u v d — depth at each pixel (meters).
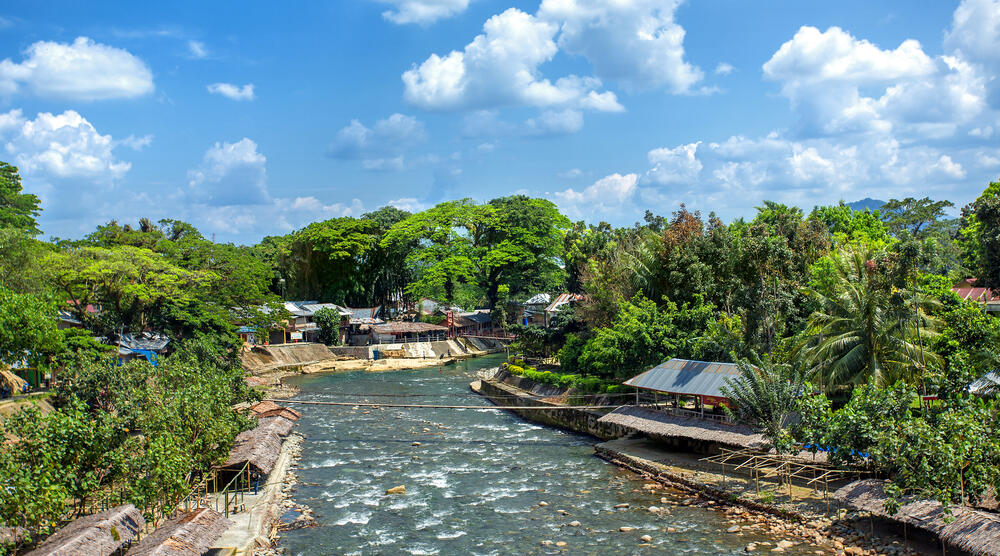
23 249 59.78
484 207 140.38
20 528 28.50
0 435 31.36
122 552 30.02
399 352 120.88
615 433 58.97
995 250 59.50
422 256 135.88
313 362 113.94
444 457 55.25
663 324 63.94
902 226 128.38
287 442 59.59
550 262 135.00
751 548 34.59
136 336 79.12
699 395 51.00
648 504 42.34
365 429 65.81
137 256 76.88
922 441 31.69
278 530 39.16
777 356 53.25
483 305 156.38
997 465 31.52
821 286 61.72
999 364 42.31
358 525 40.09
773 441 42.50
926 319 48.88
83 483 31.72
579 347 75.62
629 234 96.81
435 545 37.00
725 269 68.00
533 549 36.12
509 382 82.38
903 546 32.66
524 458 54.44
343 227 137.75
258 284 102.31
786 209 101.25
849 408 36.25
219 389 48.44
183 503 39.59
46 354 55.00
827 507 37.53
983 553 27.59
